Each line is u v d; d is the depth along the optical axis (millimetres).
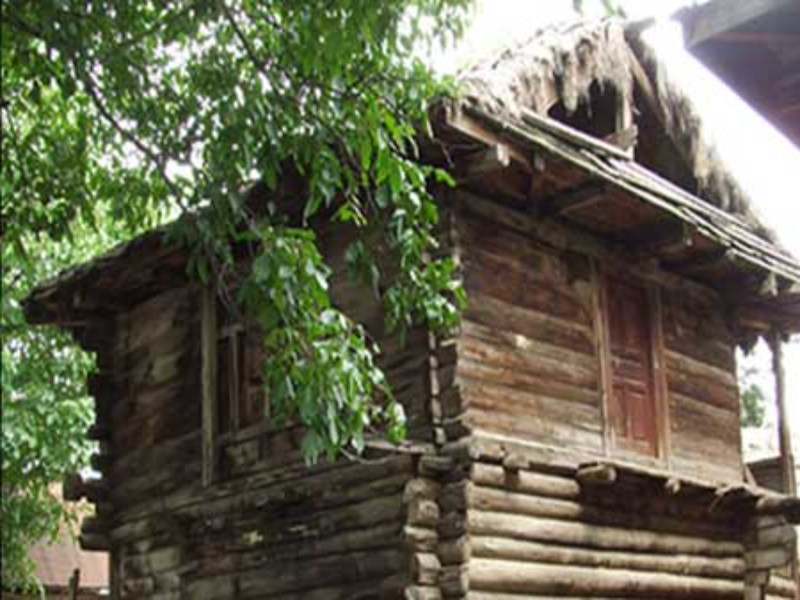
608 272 10219
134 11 7055
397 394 8719
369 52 7145
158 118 7242
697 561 10445
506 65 8602
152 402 10945
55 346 15094
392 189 6934
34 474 15023
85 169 7984
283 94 7105
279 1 7082
